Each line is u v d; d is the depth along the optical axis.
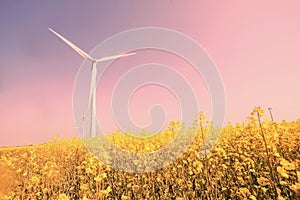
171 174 6.61
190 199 5.15
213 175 5.48
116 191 6.11
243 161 6.45
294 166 3.00
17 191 6.72
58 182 7.12
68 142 15.72
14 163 9.12
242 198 4.08
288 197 3.61
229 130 13.12
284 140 7.27
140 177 6.94
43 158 11.34
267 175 4.80
